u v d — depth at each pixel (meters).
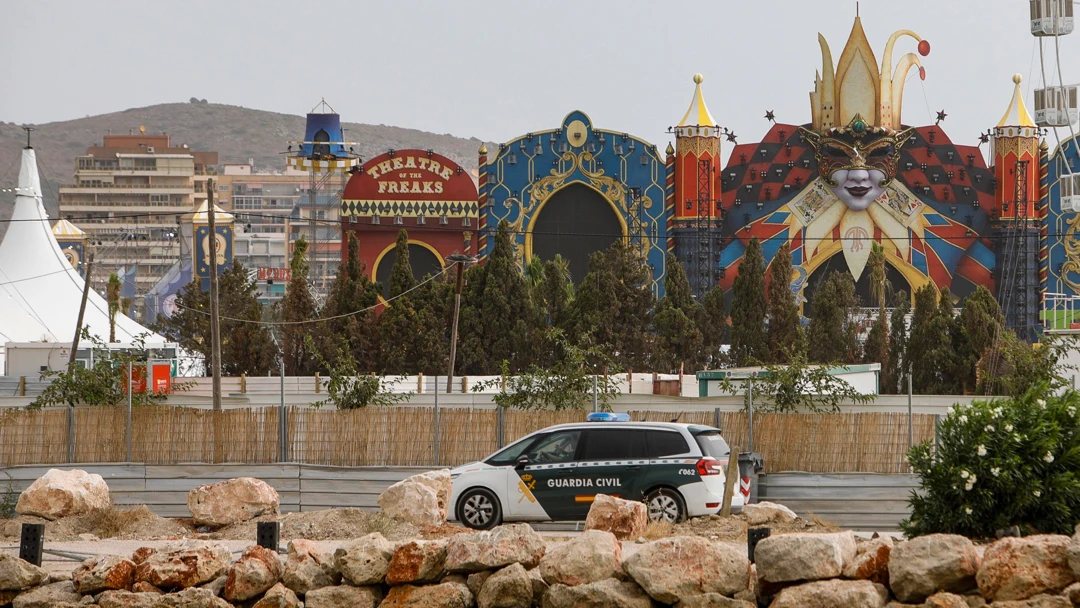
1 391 79.88
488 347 97.69
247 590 27.58
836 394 49.59
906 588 24.30
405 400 61.06
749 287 103.19
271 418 47.03
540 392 53.09
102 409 48.06
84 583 28.05
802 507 41.50
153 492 45.62
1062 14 105.81
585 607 25.69
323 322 99.88
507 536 27.09
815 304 102.38
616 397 53.22
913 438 42.81
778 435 43.41
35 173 114.31
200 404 64.81
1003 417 29.92
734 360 102.56
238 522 37.69
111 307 111.44
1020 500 28.84
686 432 35.62
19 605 28.11
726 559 25.44
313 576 27.75
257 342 99.81
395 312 98.12
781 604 24.33
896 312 102.81
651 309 105.00
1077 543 23.66
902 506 41.09
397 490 35.38
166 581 28.00
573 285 112.88
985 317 92.31
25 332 105.62
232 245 159.38
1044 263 121.06
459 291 74.19
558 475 35.66
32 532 29.47
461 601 26.67
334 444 46.69
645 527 32.53
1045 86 107.12
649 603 25.58
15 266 111.31
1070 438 29.62
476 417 46.19
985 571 23.92
